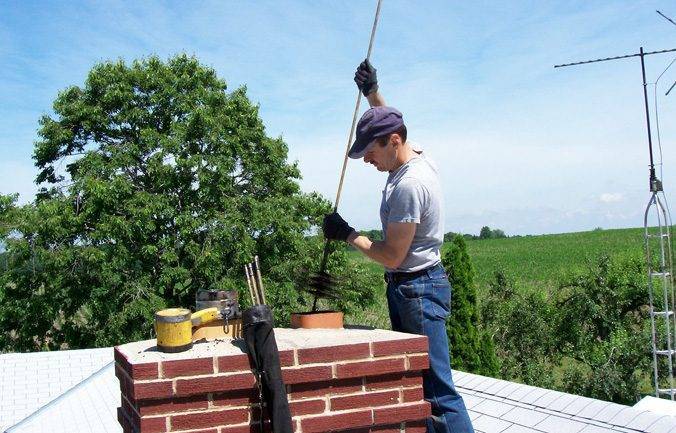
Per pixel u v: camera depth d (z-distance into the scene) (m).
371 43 3.72
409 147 3.43
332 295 3.63
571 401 6.35
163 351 2.83
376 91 3.68
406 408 2.96
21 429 7.85
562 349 20.84
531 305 20.86
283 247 23.94
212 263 22.02
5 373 11.16
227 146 23.19
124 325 21.98
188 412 2.70
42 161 24.44
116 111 24.44
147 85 24.20
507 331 20.30
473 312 18.08
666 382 18.86
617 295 20.39
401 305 3.39
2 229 21.83
